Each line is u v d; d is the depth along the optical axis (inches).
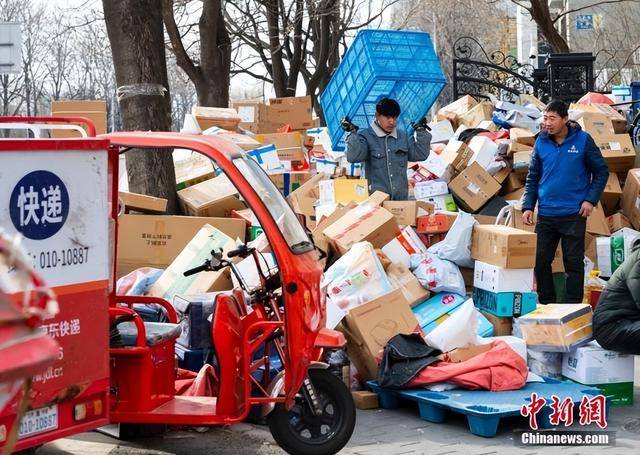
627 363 308.7
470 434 275.3
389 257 362.0
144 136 243.9
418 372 293.4
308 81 1165.1
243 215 394.6
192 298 299.0
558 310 324.5
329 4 1120.2
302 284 231.3
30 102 1775.3
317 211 409.1
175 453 260.5
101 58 1608.0
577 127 382.6
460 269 369.1
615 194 480.1
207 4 853.2
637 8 1695.4
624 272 306.0
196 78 869.2
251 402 235.9
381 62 465.4
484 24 1996.8
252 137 549.0
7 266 103.0
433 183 470.0
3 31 511.5
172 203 413.4
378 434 275.7
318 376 249.4
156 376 243.8
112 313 236.2
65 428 199.5
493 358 296.4
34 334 98.8
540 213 386.3
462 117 636.7
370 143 410.9
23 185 188.7
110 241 257.6
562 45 912.9
